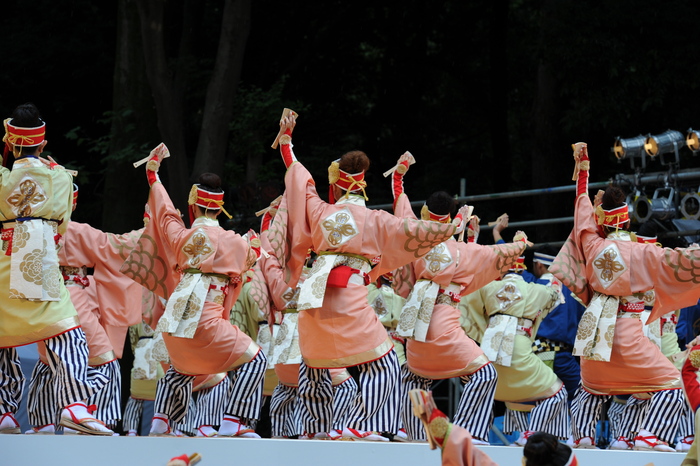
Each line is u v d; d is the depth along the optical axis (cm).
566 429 1304
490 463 682
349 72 3306
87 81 2916
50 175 961
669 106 2575
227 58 2053
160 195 1059
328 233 976
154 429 1056
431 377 1152
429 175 3316
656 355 1087
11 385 989
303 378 1038
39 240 944
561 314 1519
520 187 3306
